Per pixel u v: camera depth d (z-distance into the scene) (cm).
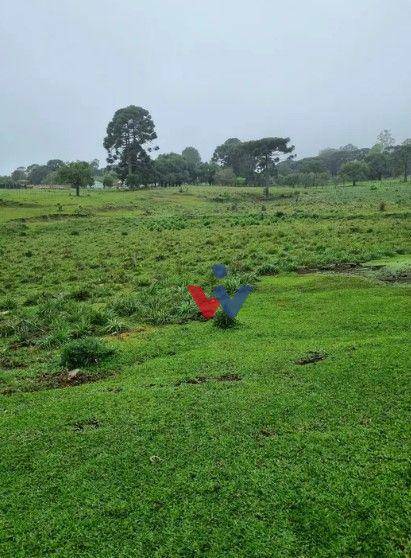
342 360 791
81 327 1139
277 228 3294
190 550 421
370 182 12319
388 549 407
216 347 937
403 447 536
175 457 550
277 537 427
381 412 612
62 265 2327
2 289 1819
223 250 2417
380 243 2286
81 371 866
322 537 424
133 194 9150
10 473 545
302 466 516
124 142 11162
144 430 614
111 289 1684
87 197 8325
